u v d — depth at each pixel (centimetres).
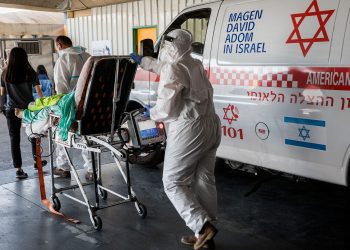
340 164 331
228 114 418
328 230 359
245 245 332
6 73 471
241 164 441
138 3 947
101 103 361
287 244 334
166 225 369
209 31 441
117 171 536
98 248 327
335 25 330
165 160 319
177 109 302
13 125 489
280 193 451
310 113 346
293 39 359
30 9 1091
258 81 385
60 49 466
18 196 443
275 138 376
